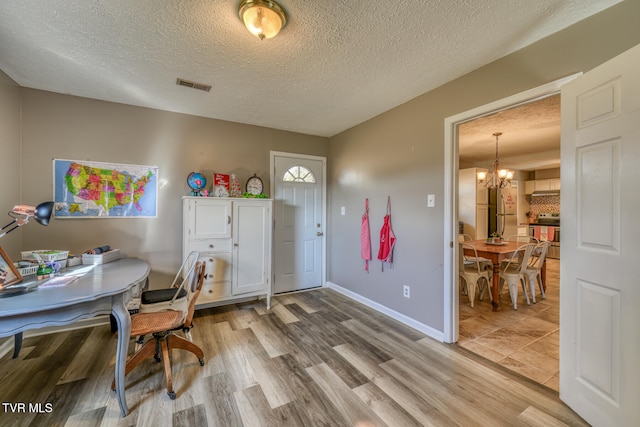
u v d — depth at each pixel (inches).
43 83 93.0
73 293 57.4
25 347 87.8
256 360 81.1
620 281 50.1
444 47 72.1
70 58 77.5
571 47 63.2
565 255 62.6
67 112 101.6
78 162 103.1
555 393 66.5
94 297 56.1
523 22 62.4
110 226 108.2
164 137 117.5
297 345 90.3
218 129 129.0
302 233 153.6
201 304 119.0
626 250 49.2
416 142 103.7
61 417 58.2
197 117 124.3
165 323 70.6
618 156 50.6
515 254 128.8
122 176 110.0
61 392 66.4
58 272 77.2
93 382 70.4
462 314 118.6
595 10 58.7
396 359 81.8
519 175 271.3
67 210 101.5
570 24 63.1
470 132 144.9
